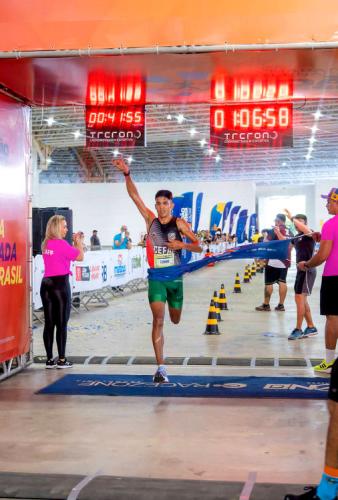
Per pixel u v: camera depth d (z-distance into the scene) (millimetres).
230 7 4949
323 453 3977
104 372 6543
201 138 35750
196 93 6480
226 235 34562
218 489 3312
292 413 4898
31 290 6910
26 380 6199
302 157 43688
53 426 4641
